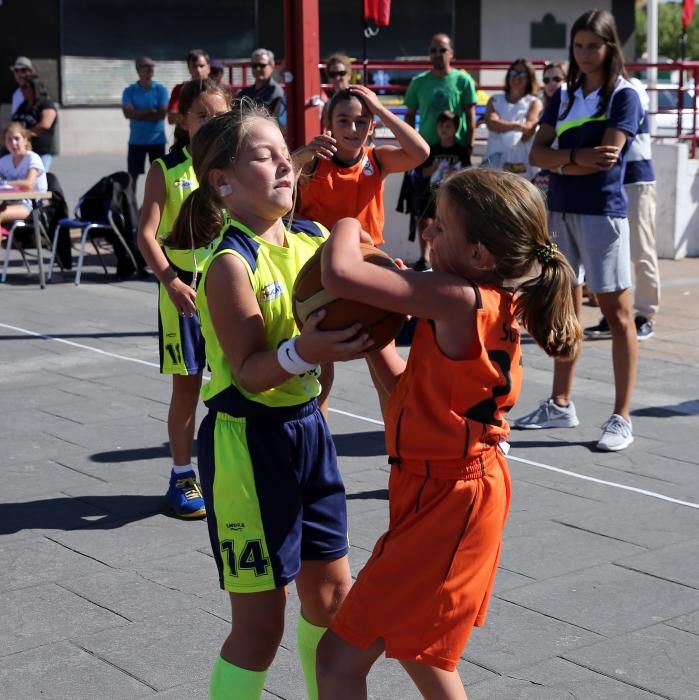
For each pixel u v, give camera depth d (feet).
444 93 36.63
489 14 95.55
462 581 8.82
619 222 19.66
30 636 12.77
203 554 15.21
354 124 16.62
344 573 10.12
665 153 41.27
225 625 13.05
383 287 8.33
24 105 43.91
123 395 23.43
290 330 9.66
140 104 46.21
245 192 9.48
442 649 8.83
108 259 41.70
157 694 11.48
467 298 8.55
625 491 17.69
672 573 14.51
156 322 30.86
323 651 9.01
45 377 24.95
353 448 19.79
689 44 144.66
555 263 8.78
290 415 9.68
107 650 12.43
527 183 8.77
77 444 20.06
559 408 21.07
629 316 19.90
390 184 39.83
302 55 29.01
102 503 17.12
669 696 11.42
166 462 19.07
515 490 17.72
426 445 8.75
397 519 9.02
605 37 19.61
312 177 16.85
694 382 24.62
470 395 8.71
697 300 34.12
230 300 9.25
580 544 15.48
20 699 11.36
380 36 92.48
